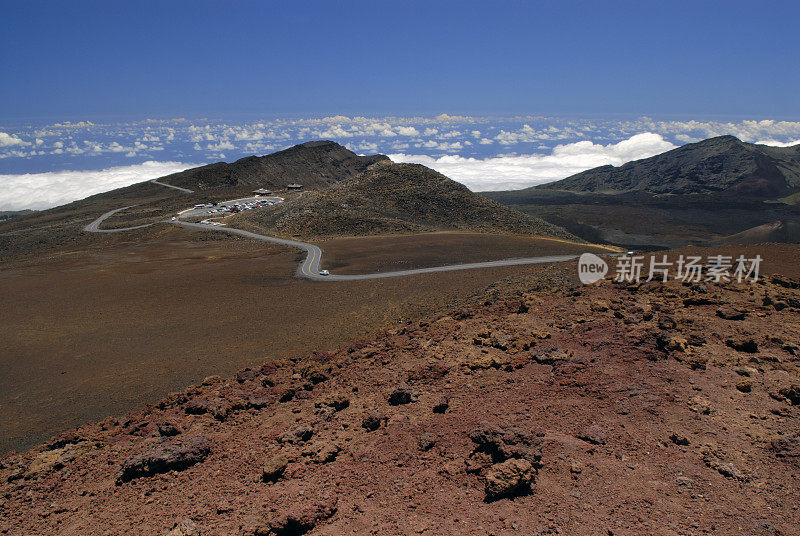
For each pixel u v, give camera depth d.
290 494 13.08
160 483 14.91
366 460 14.45
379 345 28.30
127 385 41.88
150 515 13.23
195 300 71.31
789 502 11.15
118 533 12.62
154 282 82.44
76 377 44.62
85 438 20.23
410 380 20.48
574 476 12.31
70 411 37.62
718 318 23.34
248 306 67.69
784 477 11.98
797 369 17.83
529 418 15.52
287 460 14.73
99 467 16.86
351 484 13.28
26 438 33.69
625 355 19.30
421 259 97.31
